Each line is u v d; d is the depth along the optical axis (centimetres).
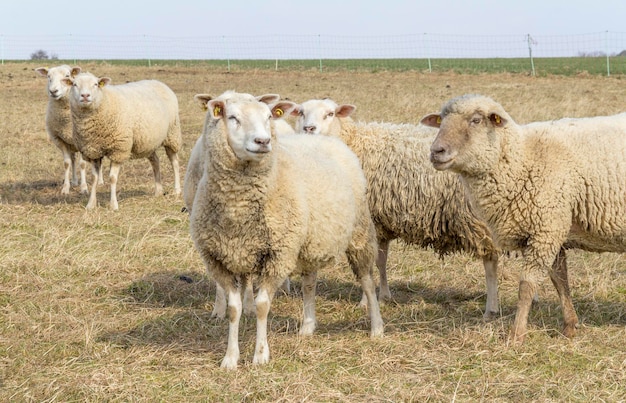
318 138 671
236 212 539
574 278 798
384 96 2512
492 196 606
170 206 1156
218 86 2983
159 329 663
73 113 1139
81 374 551
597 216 595
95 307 727
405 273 845
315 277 660
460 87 2848
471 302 743
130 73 3528
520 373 548
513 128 596
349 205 614
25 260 843
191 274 838
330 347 605
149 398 512
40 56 6303
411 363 572
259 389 519
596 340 615
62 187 1340
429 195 702
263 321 571
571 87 2764
